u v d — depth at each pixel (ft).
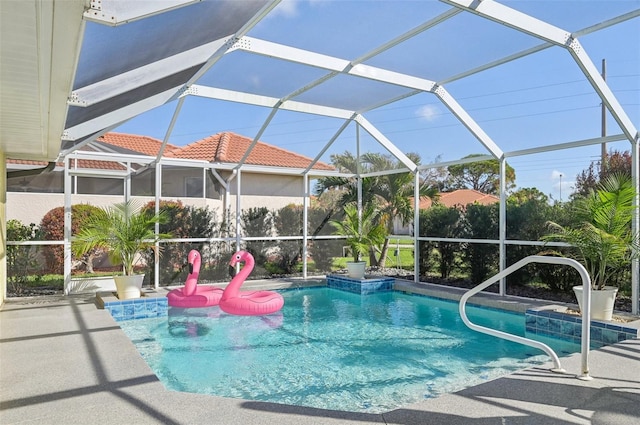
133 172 32.24
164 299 26.53
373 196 41.09
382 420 9.83
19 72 11.80
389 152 38.04
